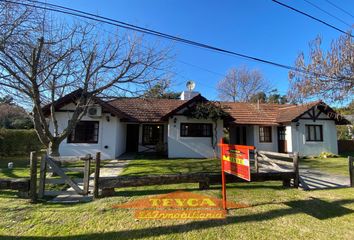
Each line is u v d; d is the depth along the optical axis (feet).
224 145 17.15
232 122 51.01
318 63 22.66
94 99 33.68
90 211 15.38
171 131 46.06
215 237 11.98
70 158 18.72
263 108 60.44
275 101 114.32
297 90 24.80
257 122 52.70
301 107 52.11
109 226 13.21
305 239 11.82
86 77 28.22
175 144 45.83
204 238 11.87
